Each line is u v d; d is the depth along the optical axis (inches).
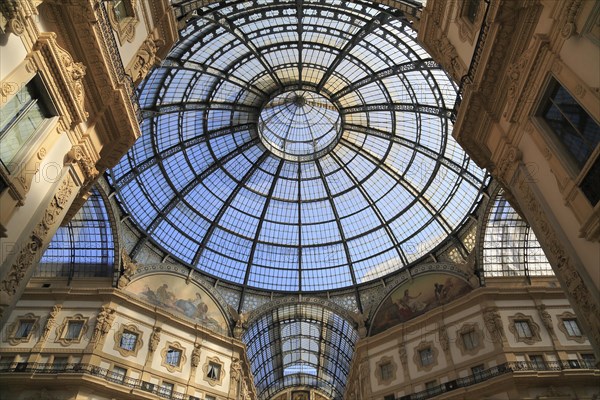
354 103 1254.9
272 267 1423.5
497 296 1044.5
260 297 1385.3
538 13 434.6
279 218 1435.8
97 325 992.9
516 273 1133.1
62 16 448.8
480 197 1135.6
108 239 1141.7
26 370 893.8
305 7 928.3
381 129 1283.2
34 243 434.3
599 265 372.5
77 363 928.3
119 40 544.4
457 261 1203.9
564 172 407.2
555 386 853.8
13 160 395.5
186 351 1114.1
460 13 587.2
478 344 994.1
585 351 938.1
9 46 367.6
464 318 1056.8
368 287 1358.3
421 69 1022.4
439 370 1021.2
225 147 1316.4
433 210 1269.7
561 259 434.0
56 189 460.4
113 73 514.0
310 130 1445.6
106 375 930.1
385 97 1192.8
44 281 1114.1
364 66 1128.2
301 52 1123.9
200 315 1237.1
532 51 430.0
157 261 1237.7
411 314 1206.3
